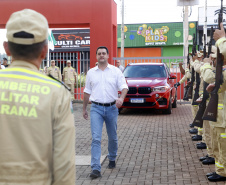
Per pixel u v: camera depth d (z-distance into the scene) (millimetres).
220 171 5402
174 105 15305
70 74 17422
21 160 1896
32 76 2006
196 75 7320
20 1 17000
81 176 5777
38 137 1919
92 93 5844
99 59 5766
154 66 14062
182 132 9656
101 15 16750
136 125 10852
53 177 1965
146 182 5441
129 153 7293
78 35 32562
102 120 5844
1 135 1907
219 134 4863
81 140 8648
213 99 4520
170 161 6660
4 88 1974
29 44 1980
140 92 12750
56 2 16938
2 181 1881
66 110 1993
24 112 1929
